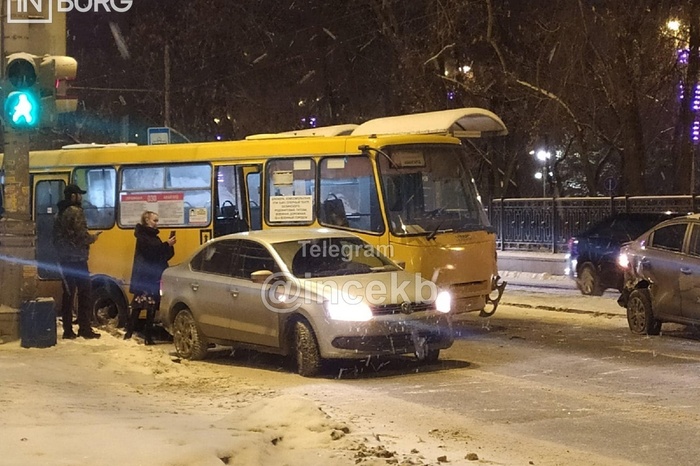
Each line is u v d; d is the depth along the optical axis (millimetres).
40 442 7074
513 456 7836
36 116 12789
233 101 39344
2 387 9914
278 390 10945
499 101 37281
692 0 29078
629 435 8609
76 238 13984
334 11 38438
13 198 13297
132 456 6598
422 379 11602
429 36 34938
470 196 15469
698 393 10484
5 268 13273
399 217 14562
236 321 12656
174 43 39219
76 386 10547
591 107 34125
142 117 41062
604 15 29859
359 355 11375
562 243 28172
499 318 17656
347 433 8359
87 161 18031
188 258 13766
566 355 13227
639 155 30125
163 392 10758
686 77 30453
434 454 7785
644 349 13656
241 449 7051
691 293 13977
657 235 14961
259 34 38688
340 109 39406
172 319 13781
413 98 35188
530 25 34781
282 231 13125
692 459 7773
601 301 19641
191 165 16859
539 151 43562
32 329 13023
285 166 15781
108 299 17547
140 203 17297
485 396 10500
